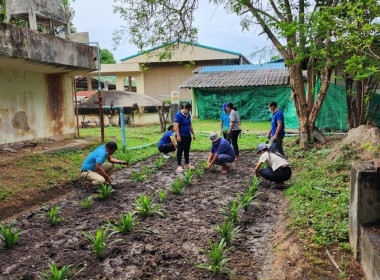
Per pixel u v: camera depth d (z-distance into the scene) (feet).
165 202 20.68
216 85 67.00
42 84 34.63
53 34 32.89
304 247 13.37
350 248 13.08
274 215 18.52
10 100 30.37
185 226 17.08
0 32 23.15
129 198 21.52
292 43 25.11
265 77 67.46
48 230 17.01
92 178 22.53
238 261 13.83
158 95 94.32
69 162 28.76
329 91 48.16
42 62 28.04
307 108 35.09
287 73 68.18
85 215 18.92
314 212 16.49
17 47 24.72
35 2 29.55
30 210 20.22
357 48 12.98
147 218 18.03
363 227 11.96
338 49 17.98
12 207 19.81
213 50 89.30
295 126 58.80
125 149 35.09
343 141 27.20
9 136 30.30
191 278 12.53
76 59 32.48
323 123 49.11
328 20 14.46
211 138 26.78
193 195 22.04
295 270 12.34
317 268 12.02
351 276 11.47
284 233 15.52
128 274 12.80
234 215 17.30
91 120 67.36
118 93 71.36
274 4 32.22
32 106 33.12
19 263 13.74
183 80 93.09
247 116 67.10
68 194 23.26
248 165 30.14
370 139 25.08
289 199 19.44
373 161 13.14
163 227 16.89
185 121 27.66
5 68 29.63
